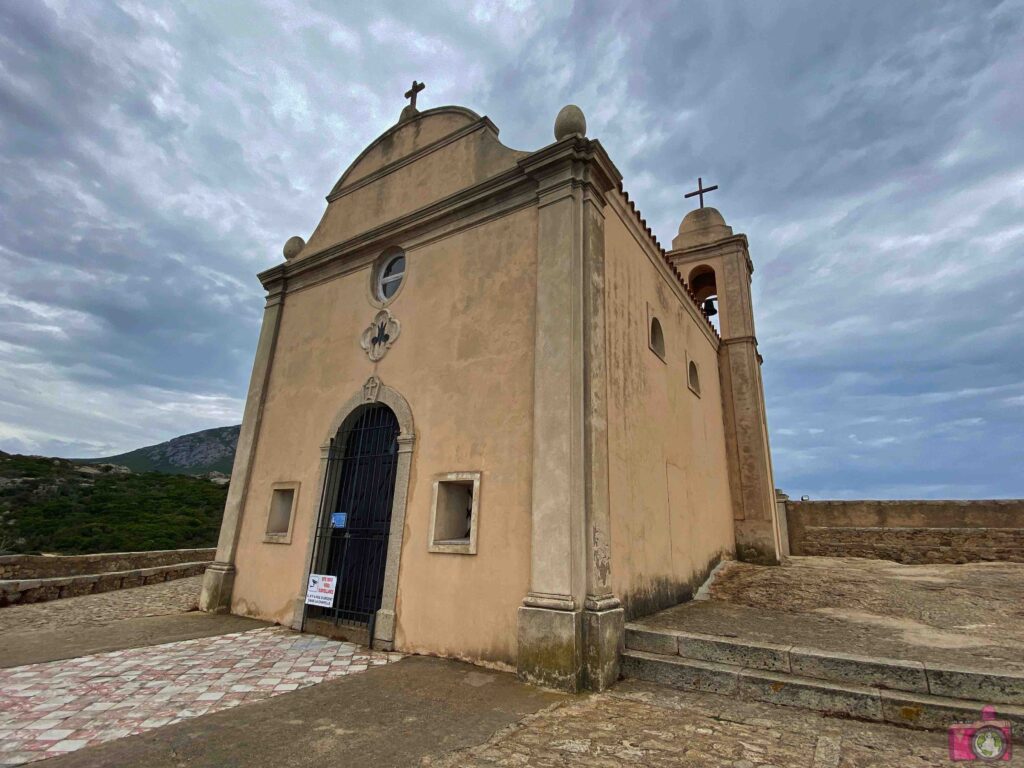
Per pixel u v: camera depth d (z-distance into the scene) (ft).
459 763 10.94
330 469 26.84
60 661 18.39
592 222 22.15
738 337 46.01
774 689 15.10
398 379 25.61
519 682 16.84
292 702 14.58
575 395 19.30
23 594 33.65
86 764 10.47
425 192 29.01
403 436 23.99
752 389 44.19
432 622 20.42
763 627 20.26
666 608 24.16
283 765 10.73
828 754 11.60
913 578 32.73
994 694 13.33
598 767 10.78
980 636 18.83
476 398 22.27
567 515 17.84
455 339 23.99
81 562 43.34
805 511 49.98
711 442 38.70
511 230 23.71
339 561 25.46
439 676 17.43
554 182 22.45
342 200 34.09
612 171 23.71
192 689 15.58
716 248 49.60
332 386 28.81
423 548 21.61
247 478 30.99
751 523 41.19
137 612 30.66
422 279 26.55
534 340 21.17
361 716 13.64
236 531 29.99
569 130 22.66
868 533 46.68
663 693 15.92
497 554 19.53
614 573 19.63
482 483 20.83
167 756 10.99
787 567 38.11
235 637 22.90
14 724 12.50
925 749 11.99
